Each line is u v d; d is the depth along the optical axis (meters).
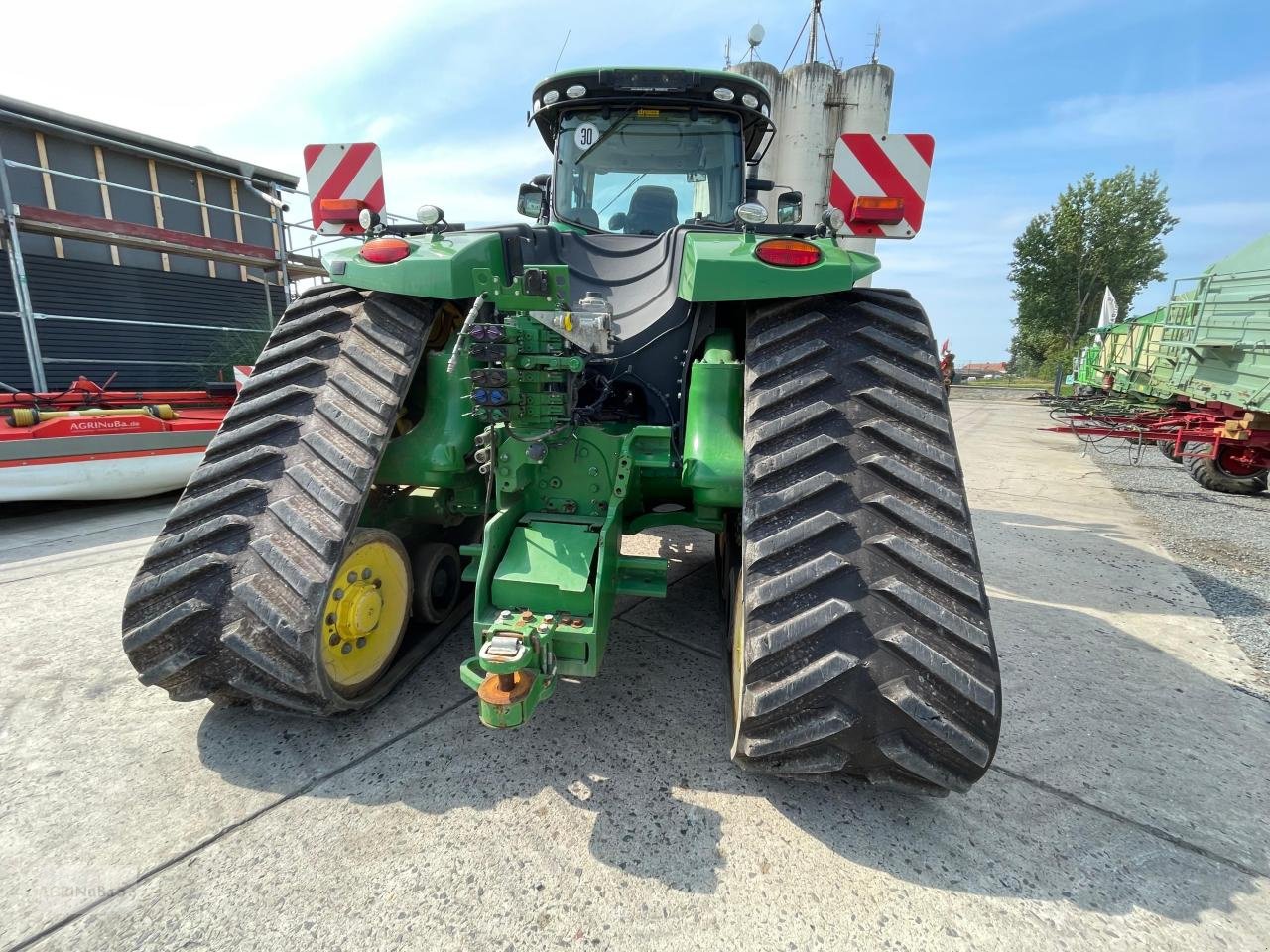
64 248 8.52
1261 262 6.98
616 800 1.74
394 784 1.78
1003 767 1.96
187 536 1.80
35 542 4.30
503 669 1.59
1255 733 2.19
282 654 1.73
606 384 2.31
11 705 2.18
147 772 1.83
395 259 2.05
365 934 1.33
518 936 1.33
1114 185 38.38
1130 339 12.91
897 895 1.46
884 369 1.83
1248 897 1.48
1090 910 1.44
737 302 2.34
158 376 9.52
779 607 1.57
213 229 9.84
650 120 3.07
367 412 1.93
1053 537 4.83
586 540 1.94
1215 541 4.86
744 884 1.48
